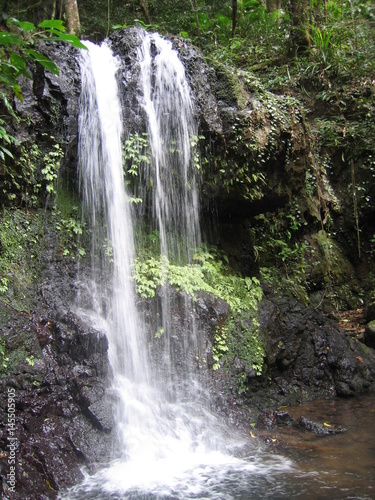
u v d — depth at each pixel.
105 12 10.89
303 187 7.79
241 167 6.02
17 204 5.05
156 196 5.82
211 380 5.38
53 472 3.78
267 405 5.69
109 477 3.90
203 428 4.74
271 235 7.68
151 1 11.20
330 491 3.57
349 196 9.00
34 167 5.15
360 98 9.22
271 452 4.36
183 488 3.71
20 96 4.50
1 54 4.96
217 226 6.84
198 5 11.82
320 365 6.24
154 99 5.81
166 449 4.36
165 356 5.31
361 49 9.98
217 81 6.25
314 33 9.94
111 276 5.42
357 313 8.30
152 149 5.70
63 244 5.28
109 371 4.71
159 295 5.48
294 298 7.33
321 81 9.45
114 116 5.65
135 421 4.59
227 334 5.70
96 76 5.65
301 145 6.72
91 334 4.64
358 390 6.12
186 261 6.15
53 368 4.41
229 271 6.65
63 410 4.27
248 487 3.69
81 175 5.52
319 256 8.37
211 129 5.94
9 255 4.83
